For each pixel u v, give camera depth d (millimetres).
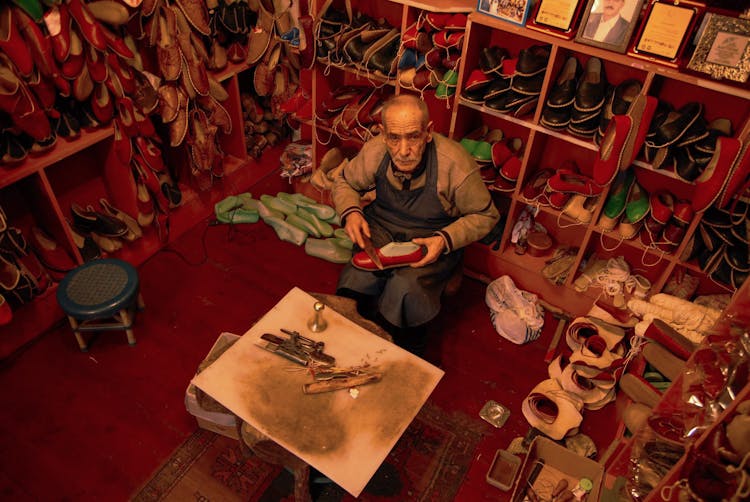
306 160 3488
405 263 2221
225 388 1732
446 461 2264
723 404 1388
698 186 2107
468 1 2465
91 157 2805
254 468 2211
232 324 2742
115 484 2143
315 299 2047
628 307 2604
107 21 2400
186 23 2678
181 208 3168
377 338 1922
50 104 2330
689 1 1936
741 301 1456
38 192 2480
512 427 2395
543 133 2646
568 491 2115
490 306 2865
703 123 2127
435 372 1824
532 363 2654
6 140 2250
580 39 2139
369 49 2605
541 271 2854
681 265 2541
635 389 2150
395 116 1987
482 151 2664
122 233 2803
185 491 2137
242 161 3492
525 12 2189
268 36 3090
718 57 1935
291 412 1688
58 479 2145
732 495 1247
